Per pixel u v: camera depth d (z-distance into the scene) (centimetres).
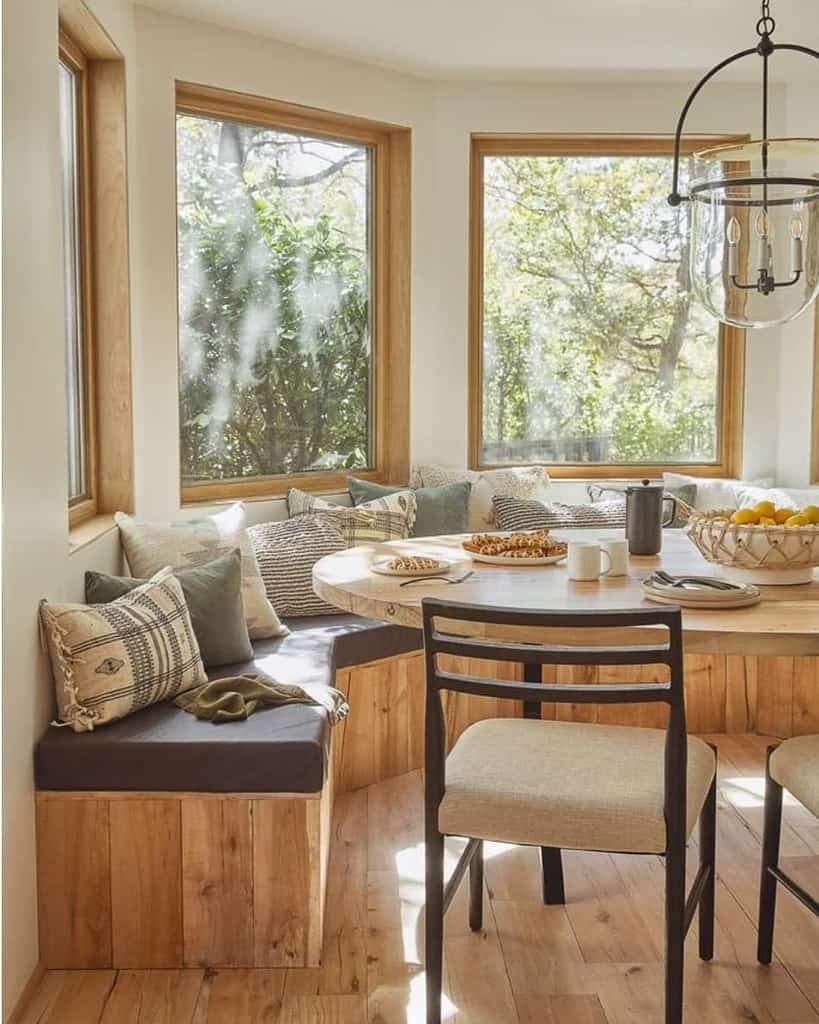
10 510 240
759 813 356
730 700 438
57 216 283
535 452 538
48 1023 237
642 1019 238
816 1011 241
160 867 261
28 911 251
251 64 439
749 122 510
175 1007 244
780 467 532
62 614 269
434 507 478
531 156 523
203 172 444
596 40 447
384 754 390
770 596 254
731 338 536
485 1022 237
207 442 454
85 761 258
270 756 259
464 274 515
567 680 427
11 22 242
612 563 279
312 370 492
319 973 258
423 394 517
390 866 316
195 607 332
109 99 392
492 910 290
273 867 260
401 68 486
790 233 256
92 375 395
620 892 300
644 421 539
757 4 404
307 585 402
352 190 501
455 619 214
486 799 219
